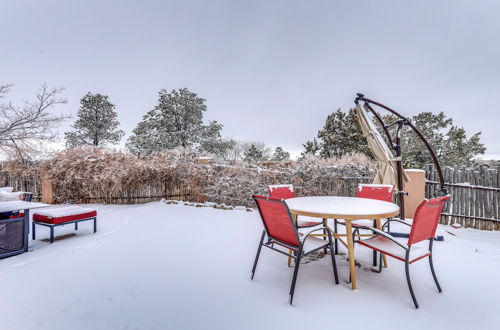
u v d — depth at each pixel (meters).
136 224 5.30
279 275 2.85
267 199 2.42
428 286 2.59
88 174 7.99
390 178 4.29
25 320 2.01
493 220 5.14
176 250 3.66
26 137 6.37
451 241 4.17
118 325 1.96
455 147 12.17
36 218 4.11
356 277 2.80
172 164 8.52
